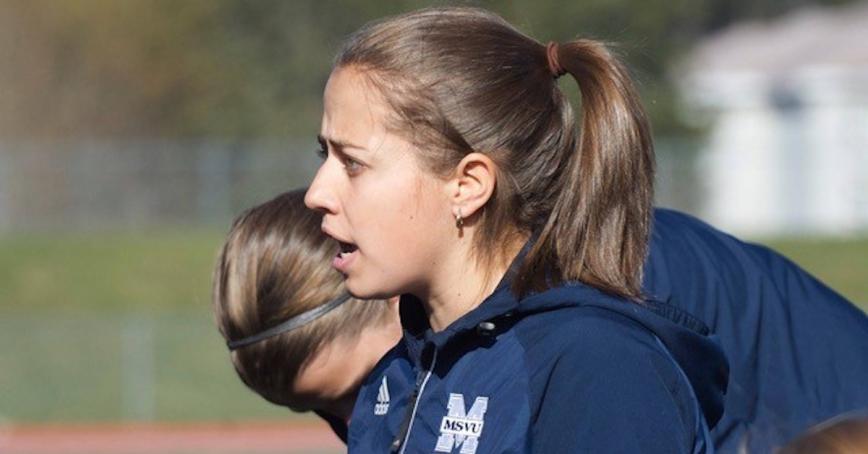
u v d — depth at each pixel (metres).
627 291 8.30
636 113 8.47
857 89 133.50
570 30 115.31
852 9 163.00
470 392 8.28
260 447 60.47
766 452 12.24
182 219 111.81
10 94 136.75
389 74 8.35
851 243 98.94
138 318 70.00
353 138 8.38
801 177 113.56
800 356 12.39
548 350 8.00
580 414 7.73
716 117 131.12
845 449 6.81
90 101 136.75
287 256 10.76
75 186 112.44
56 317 74.00
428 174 8.32
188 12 134.50
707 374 8.35
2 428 65.31
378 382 9.50
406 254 8.40
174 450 60.59
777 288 12.52
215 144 119.00
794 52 142.12
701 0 145.00
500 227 8.48
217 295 11.04
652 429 7.64
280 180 111.75
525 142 8.38
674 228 12.62
